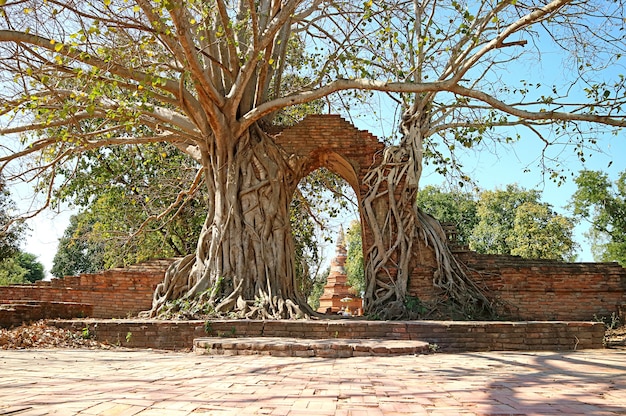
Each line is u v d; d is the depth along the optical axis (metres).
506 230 40.84
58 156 13.37
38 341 10.05
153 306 13.57
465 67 12.14
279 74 16.55
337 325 10.54
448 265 14.87
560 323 10.53
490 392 4.61
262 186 14.30
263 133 15.02
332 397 4.33
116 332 10.74
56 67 11.11
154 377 5.63
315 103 21.03
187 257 14.24
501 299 14.92
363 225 15.48
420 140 15.70
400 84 12.36
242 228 13.80
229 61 14.77
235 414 3.61
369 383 5.16
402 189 15.23
